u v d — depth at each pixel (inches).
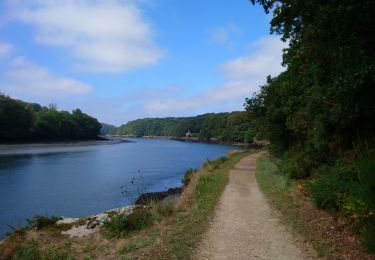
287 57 697.0
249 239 310.7
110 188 1075.3
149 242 311.1
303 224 347.3
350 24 310.0
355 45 317.4
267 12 403.9
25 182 1182.9
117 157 2261.3
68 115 4992.6
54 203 867.4
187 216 401.1
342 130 477.4
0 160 1902.1
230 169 967.0
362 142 423.8
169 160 2058.3
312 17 366.6
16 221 704.4
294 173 593.9
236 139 4515.3
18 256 331.3
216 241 306.3
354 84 325.7
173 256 272.7
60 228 397.4
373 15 299.3
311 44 357.7
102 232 364.5
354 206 295.4
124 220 366.0
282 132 1002.7
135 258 275.3
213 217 393.7
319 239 297.6
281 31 489.1
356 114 383.9
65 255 310.0
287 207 431.2
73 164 1761.8
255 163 1176.8
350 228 308.2
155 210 409.7
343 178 370.9
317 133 525.3
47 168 1574.8
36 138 4082.2
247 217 394.0
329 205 367.6
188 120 7234.3
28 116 3875.5
